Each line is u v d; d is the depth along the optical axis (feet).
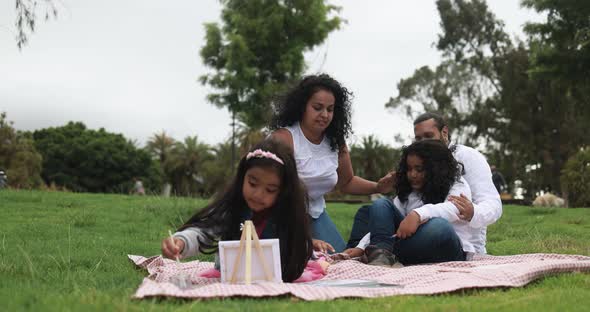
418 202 16.97
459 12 127.24
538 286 12.14
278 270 11.60
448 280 11.82
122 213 32.73
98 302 9.00
